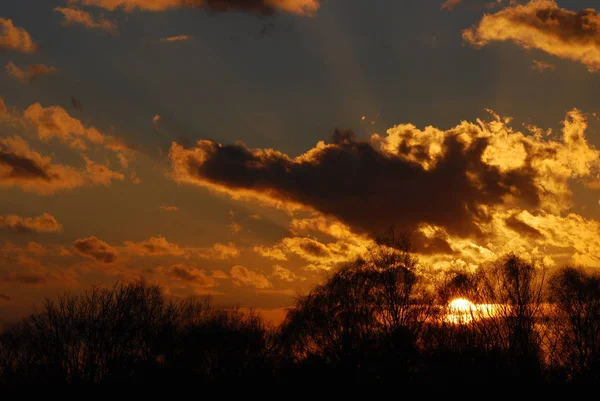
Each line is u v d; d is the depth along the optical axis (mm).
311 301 88688
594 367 79438
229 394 88562
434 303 87250
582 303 83438
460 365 81938
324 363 85062
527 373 80062
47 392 85312
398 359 82250
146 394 88438
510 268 87000
